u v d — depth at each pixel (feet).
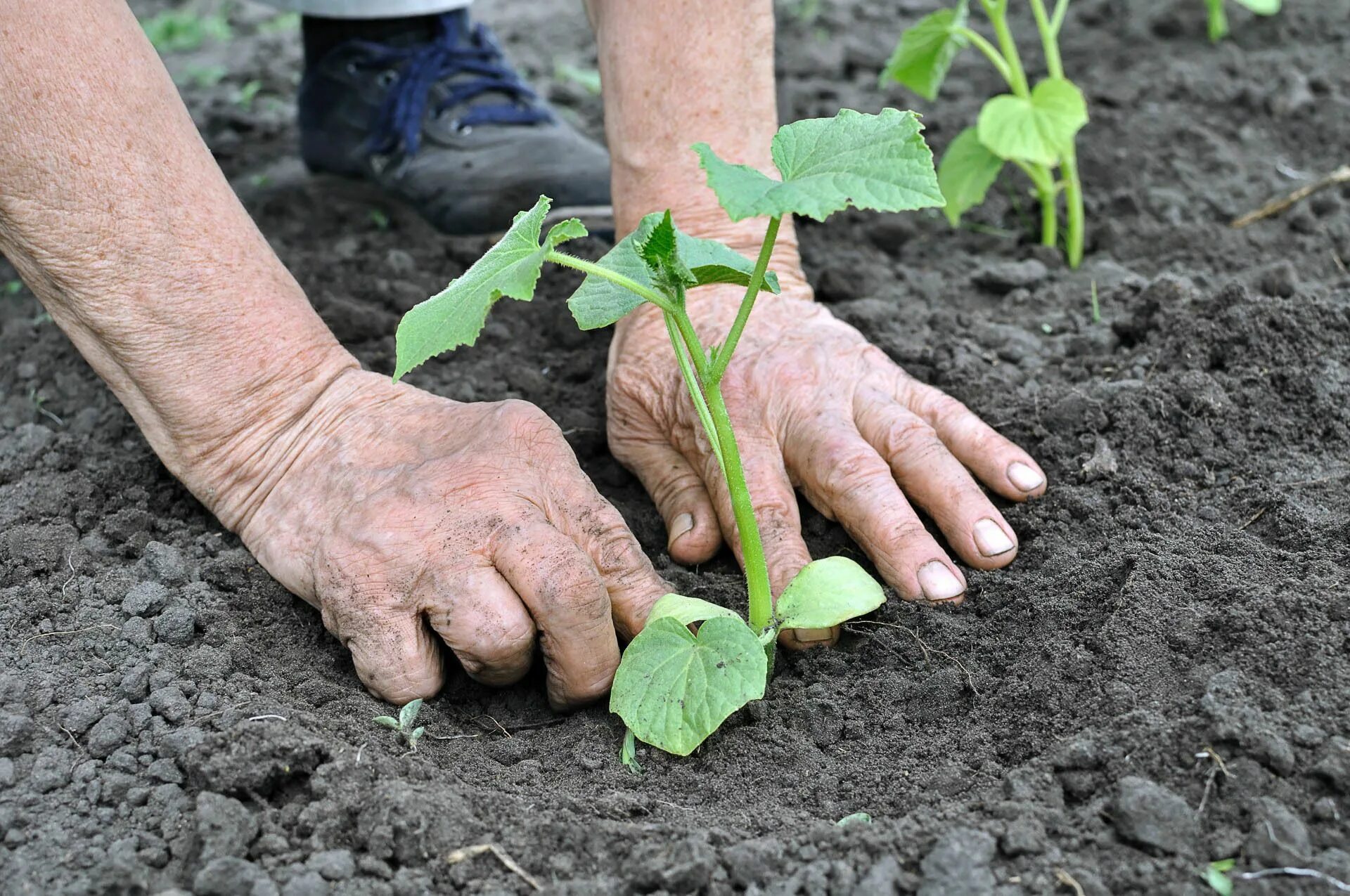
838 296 3.55
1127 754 2.73
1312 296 3.34
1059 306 3.50
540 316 3.53
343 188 3.88
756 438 3.05
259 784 2.75
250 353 2.96
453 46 3.77
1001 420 3.21
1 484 3.19
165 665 2.90
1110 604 2.91
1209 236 3.63
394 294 3.56
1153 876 2.65
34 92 2.80
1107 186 3.82
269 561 2.98
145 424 3.01
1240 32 4.32
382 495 2.90
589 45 5.10
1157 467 3.13
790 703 2.90
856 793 2.79
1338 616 2.82
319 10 3.67
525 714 2.92
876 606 2.83
